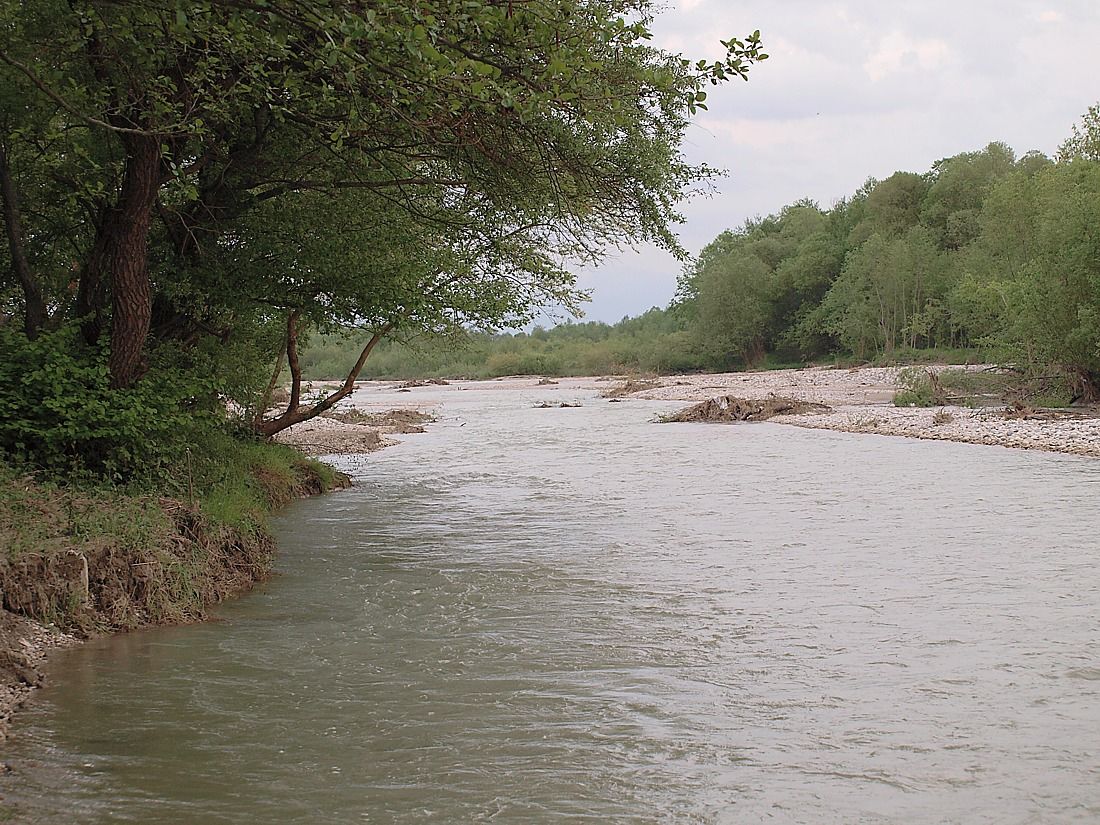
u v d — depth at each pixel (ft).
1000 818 18.80
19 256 45.68
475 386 314.96
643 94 46.34
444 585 39.55
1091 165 171.94
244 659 29.45
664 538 49.96
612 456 95.66
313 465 71.46
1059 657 28.63
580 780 20.68
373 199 52.03
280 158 49.47
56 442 40.57
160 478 42.96
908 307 286.25
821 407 147.13
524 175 46.73
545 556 45.52
